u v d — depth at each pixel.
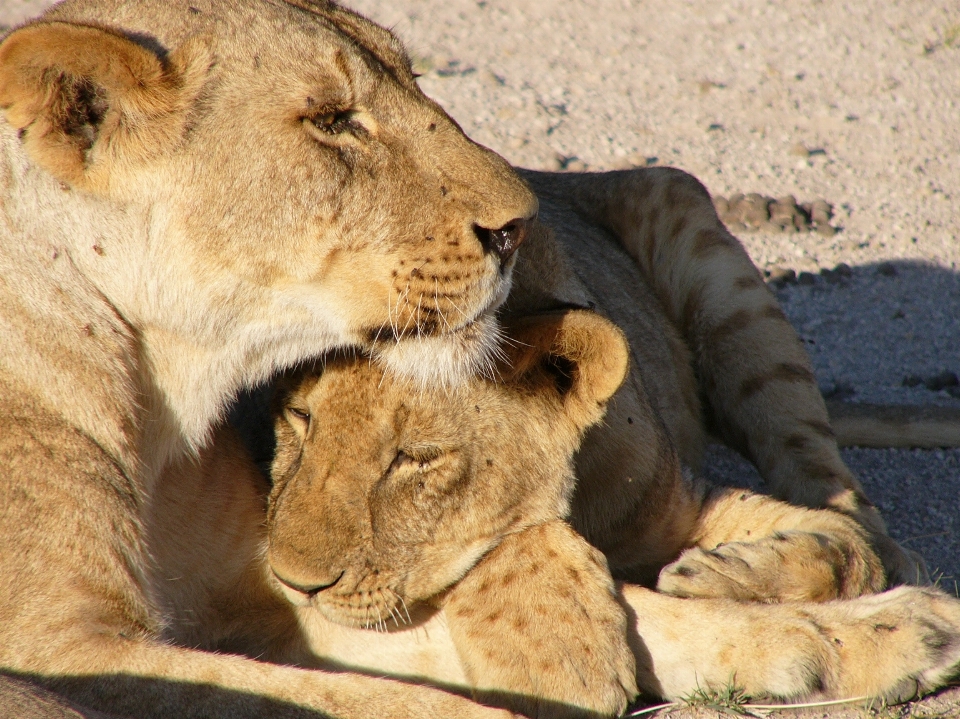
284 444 7.64
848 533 8.09
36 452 6.29
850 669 6.94
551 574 7.12
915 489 10.40
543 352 7.25
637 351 9.73
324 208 6.60
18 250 6.53
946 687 7.08
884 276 15.02
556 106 20.19
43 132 6.21
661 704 7.05
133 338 6.79
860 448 11.16
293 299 6.77
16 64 5.98
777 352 10.59
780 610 7.14
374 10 24.73
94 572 6.16
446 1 25.66
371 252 6.68
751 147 19.19
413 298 6.71
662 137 19.27
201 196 6.51
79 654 5.83
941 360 13.12
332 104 6.65
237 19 6.62
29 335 6.49
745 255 11.15
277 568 7.00
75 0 6.89
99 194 6.49
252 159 6.52
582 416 7.42
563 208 11.73
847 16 26.34
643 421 8.30
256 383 7.28
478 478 7.20
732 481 10.76
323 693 5.95
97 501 6.34
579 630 6.89
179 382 7.01
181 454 7.20
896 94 22.16
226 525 7.45
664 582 7.51
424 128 6.87
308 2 7.24
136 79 6.26
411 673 7.29
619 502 8.17
